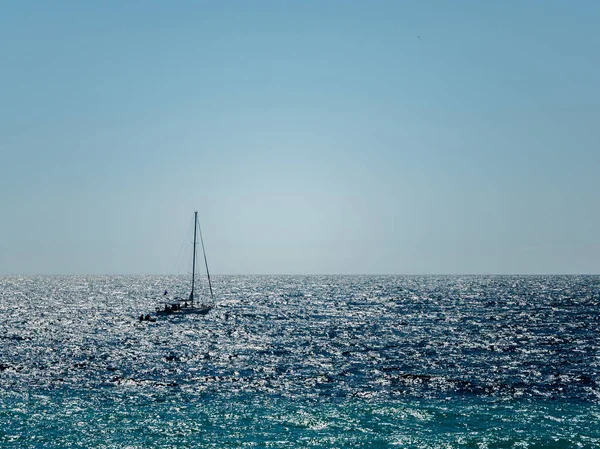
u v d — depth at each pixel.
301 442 42.31
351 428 45.34
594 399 53.59
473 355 78.12
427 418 47.78
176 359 75.62
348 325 117.75
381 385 59.56
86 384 59.72
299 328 112.94
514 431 44.50
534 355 77.94
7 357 76.50
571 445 41.56
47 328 112.50
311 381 61.59
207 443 42.09
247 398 54.16
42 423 46.22
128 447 41.25
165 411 49.69
